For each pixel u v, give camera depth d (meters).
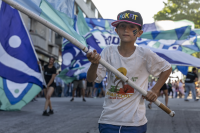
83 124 5.86
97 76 2.53
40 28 22.53
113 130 2.41
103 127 2.46
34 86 8.04
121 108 2.45
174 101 14.73
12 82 7.87
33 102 12.00
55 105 10.50
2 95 7.77
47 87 7.48
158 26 9.17
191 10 27.88
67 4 4.30
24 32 8.06
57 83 19.73
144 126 2.49
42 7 3.75
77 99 15.85
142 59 2.50
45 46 22.97
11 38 7.89
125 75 2.49
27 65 8.02
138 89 2.36
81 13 8.38
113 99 2.49
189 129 5.37
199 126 5.70
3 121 6.11
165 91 9.62
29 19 20.73
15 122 6.00
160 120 6.52
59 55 28.92
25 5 3.48
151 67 2.49
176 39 9.16
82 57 10.55
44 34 23.27
